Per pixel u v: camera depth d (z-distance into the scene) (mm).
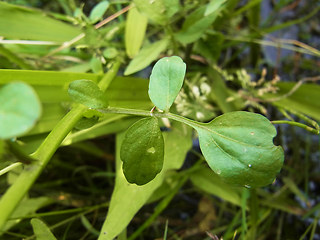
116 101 115
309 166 157
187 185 151
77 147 145
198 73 135
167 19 105
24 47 140
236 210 141
